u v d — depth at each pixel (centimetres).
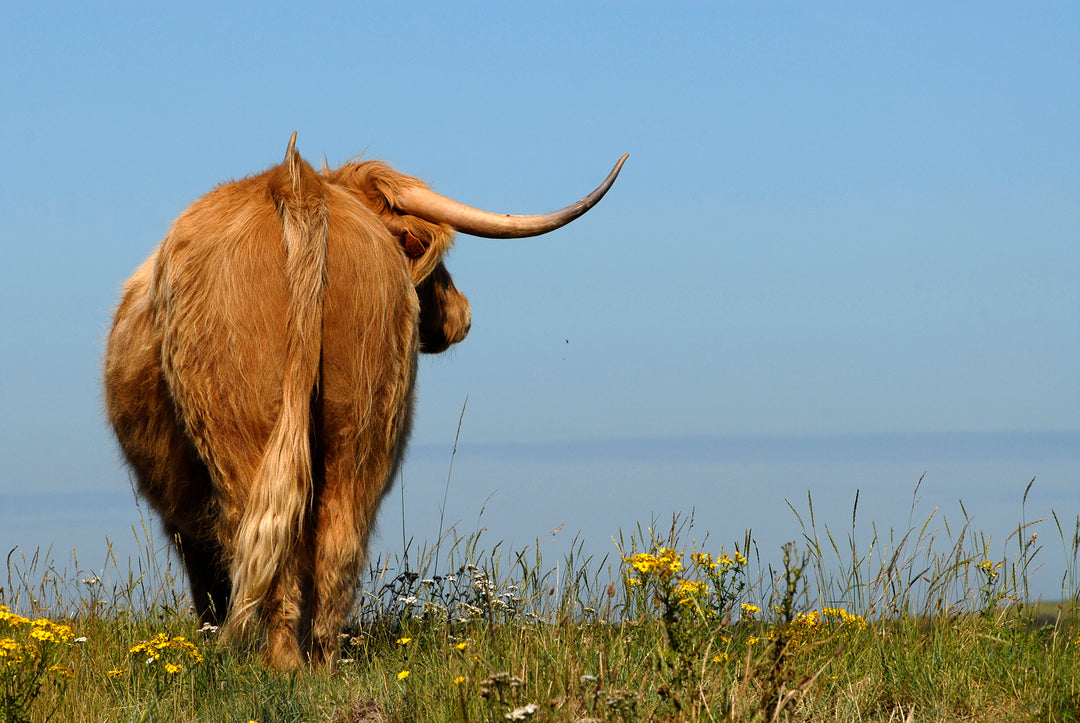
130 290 2247
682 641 1493
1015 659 1702
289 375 1758
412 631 1938
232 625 1722
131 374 2086
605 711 1359
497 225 2208
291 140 1864
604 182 2169
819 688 1523
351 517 1833
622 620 1727
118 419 2222
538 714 1355
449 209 2227
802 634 1733
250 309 1778
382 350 1856
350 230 1853
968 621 1867
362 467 1850
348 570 1816
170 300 1820
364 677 1723
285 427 1745
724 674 1509
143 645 1722
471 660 1587
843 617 1819
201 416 1794
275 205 1830
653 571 1523
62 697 1616
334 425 1823
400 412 1905
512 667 1529
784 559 1423
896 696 1627
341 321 1814
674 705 1349
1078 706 1496
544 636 1697
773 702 1366
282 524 1719
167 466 2111
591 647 1661
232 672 1695
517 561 1906
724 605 1698
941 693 1630
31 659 1598
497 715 1338
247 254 1792
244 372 1773
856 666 1689
